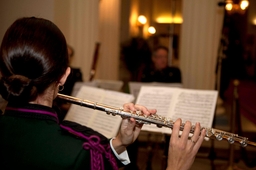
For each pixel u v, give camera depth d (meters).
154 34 7.37
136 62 7.12
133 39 7.26
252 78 11.59
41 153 0.96
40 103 1.04
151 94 2.85
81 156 0.96
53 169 0.94
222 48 5.16
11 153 0.98
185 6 5.77
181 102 2.70
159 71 5.23
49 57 0.99
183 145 1.15
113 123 2.50
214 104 2.61
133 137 1.33
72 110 2.71
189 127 1.18
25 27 1.00
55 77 1.02
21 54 0.97
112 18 6.91
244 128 5.56
